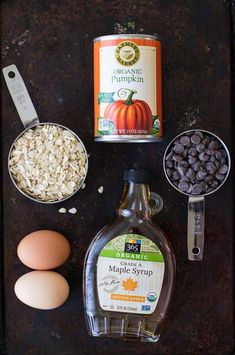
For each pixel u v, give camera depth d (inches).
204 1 44.1
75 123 44.0
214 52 44.2
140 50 39.6
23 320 43.9
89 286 41.9
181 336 44.1
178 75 44.1
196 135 42.3
